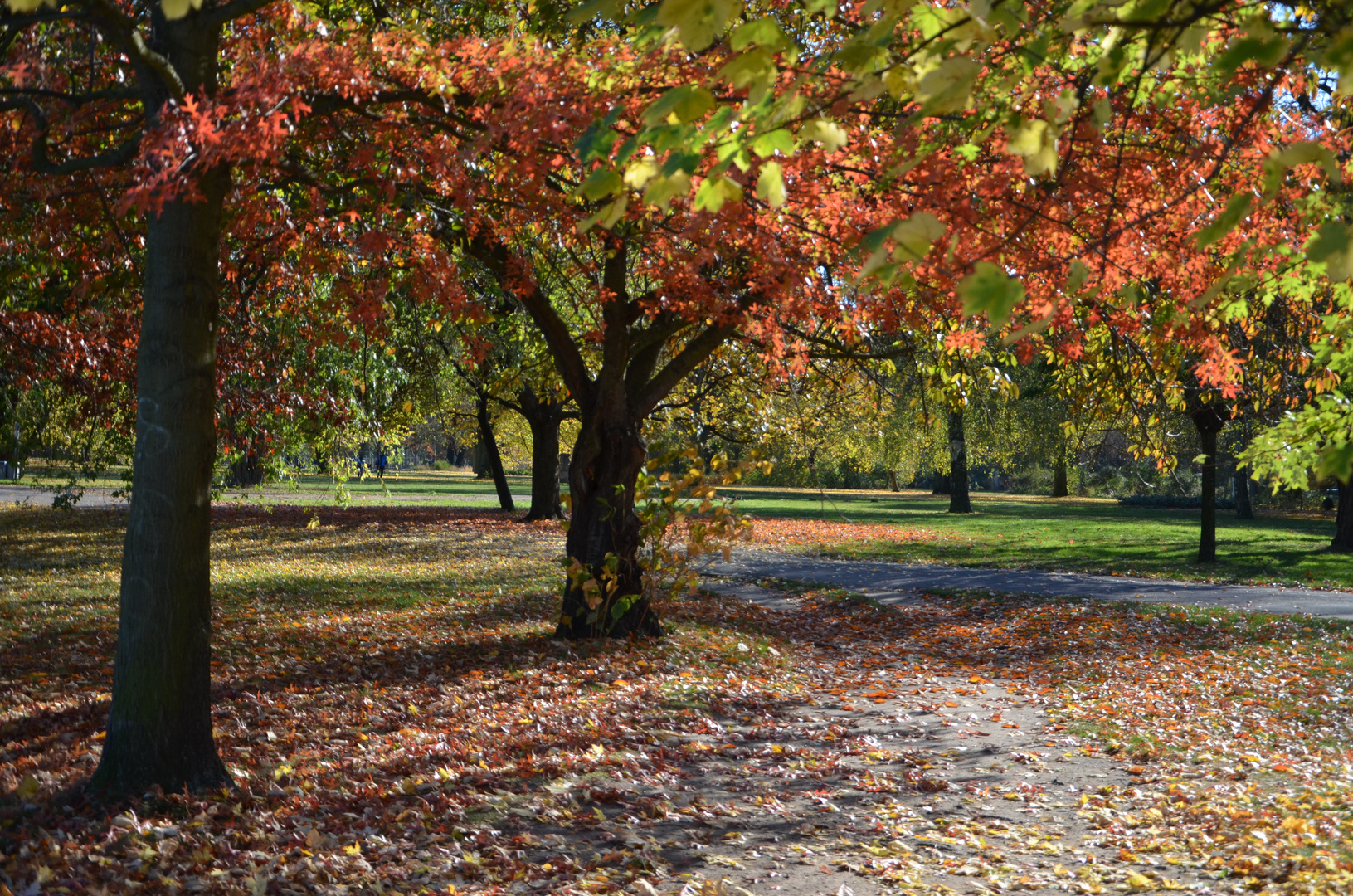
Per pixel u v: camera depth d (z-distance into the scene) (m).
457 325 10.02
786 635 15.34
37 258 9.48
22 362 10.81
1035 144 2.81
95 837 5.48
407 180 7.15
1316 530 33.56
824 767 7.73
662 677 10.87
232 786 6.42
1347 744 8.78
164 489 6.12
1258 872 5.08
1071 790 7.30
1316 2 2.66
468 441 42.22
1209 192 5.04
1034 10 4.04
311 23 7.05
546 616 15.32
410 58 6.52
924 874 5.29
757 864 5.35
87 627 12.80
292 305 11.53
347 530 30.02
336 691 9.92
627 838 5.64
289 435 15.68
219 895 4.78
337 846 5.50
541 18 10.22
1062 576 22.02
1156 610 16.83
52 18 5.04
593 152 2.87
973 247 4.19
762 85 2.53
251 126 5.13
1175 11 2.64
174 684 6.20
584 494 12.66
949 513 43.09
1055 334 6.43
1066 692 11.47
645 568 12.79
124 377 11.19
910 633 15.95
